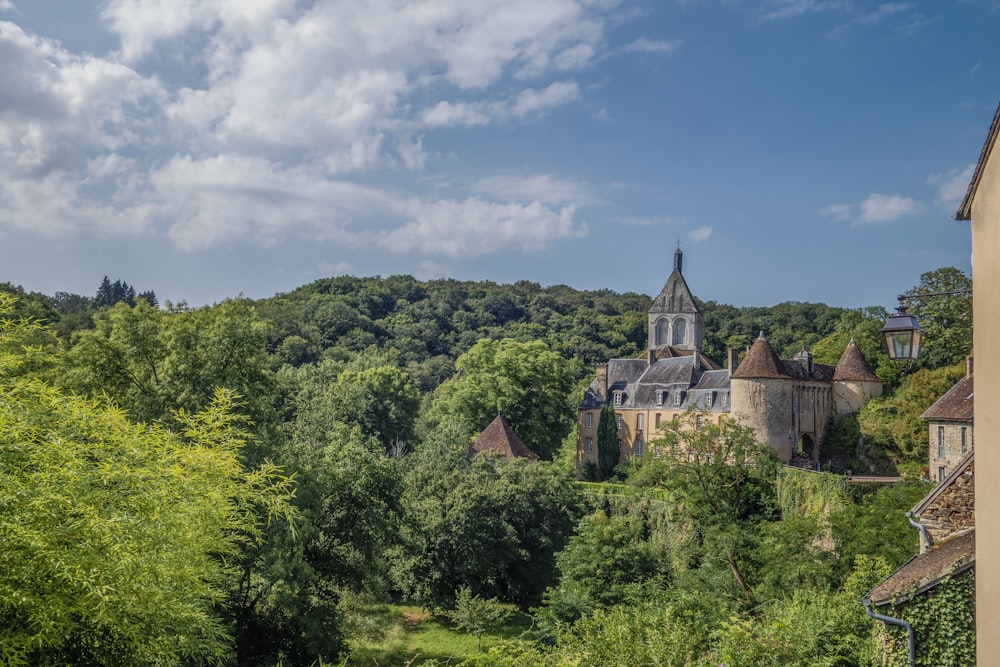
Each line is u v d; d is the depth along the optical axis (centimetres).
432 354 12350
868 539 2627
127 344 2816
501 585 4438
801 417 5300
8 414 977
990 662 802
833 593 2305
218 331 2969
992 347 805
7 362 1138
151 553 1066
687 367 6831
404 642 3469
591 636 1747
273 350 10069
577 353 11844
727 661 1512
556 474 5041
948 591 1305
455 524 4069
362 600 3238
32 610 905
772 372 5206
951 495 1552
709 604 2575
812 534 2812
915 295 1121
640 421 7012
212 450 1303
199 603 1411
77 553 932
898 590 1355
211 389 2777
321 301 12838
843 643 1546
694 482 3628
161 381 2836
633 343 12475
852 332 6225
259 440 2475
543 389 7100
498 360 6931
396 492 3048
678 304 8731
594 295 16412
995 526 792
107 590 962
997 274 795
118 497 1020
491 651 1558
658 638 1683
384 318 13038
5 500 886
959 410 3525
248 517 1567
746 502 4116
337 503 2942
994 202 802
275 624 2544
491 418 6912
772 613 2078
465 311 13662
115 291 13838
